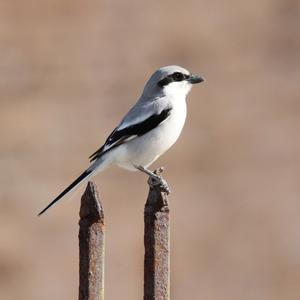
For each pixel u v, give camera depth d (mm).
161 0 23047
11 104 19109
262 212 15938
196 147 18203
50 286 13438
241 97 20516
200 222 15484
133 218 15383
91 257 4844
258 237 15000
